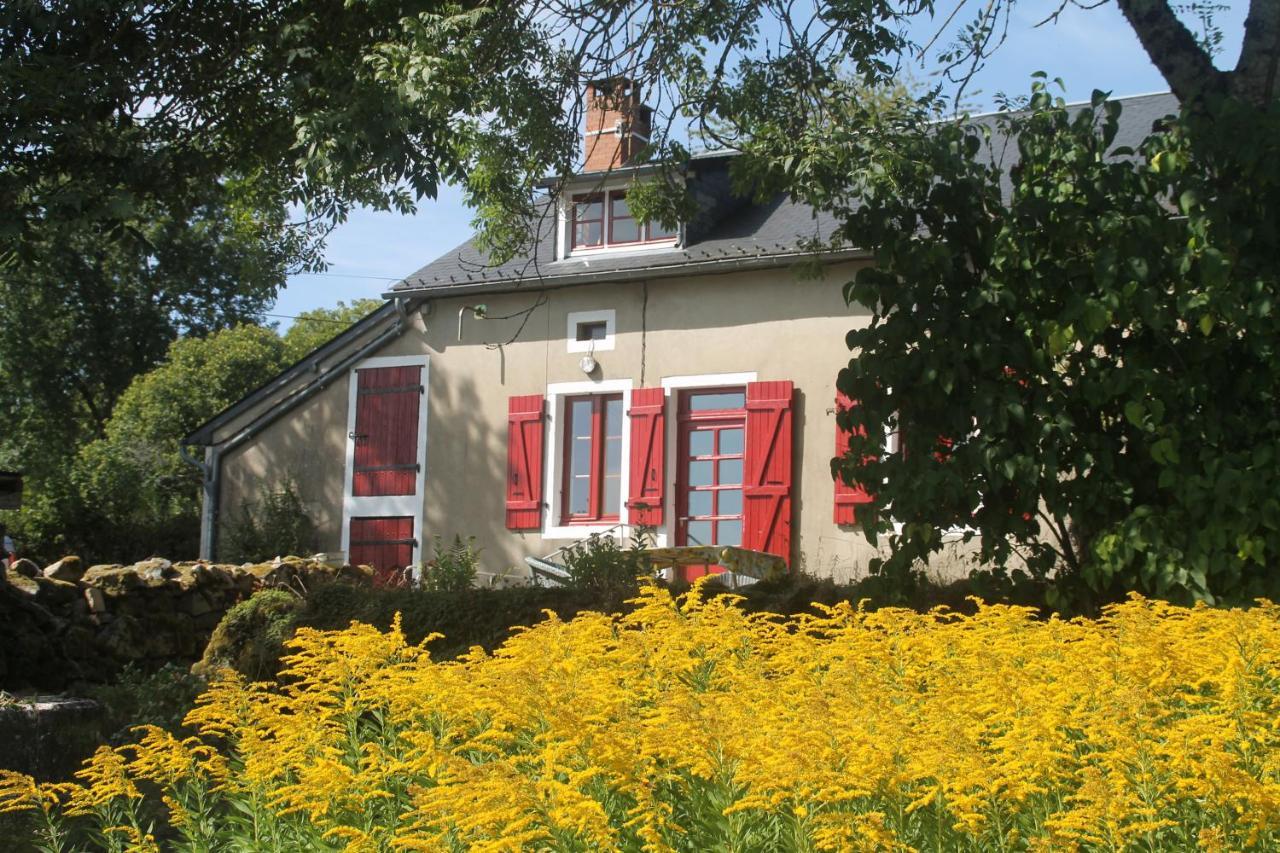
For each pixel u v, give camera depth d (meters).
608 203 16.44
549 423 16.06
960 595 8.77
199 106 10.77
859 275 8.66
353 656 5.29
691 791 3.99
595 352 15.89
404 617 10.24
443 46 9.89
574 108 11.55
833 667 5.15
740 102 11.10
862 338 8.59
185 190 10.68
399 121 9.50
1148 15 9.18
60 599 11.48
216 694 5.02
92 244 28.45
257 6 10.77
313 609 10.72
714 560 11.10
